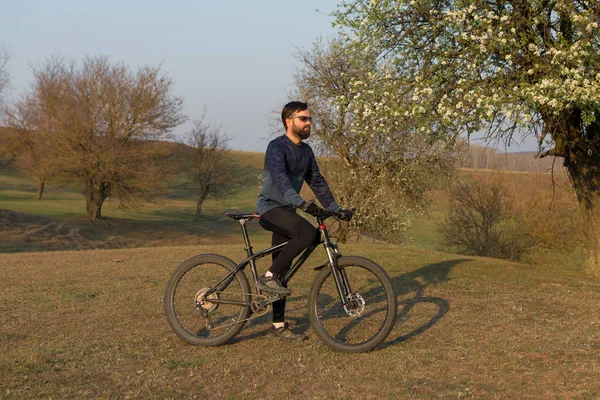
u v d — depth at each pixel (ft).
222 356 13.12
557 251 86.33
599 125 24.08
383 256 31.32
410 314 16.65
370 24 23.29
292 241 13.39
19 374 11.88
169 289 14.60
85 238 123.44
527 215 84.23
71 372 12.05
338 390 10.71
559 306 17.79
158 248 39.19
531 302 18.38
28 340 14.65
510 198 85.35
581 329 14.66
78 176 131.23
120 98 128.26
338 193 63.21
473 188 88.12
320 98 57.41
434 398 10.07
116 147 127.44
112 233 133.49
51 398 10.58
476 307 17.58
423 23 23.77
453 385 10.65
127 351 13.57
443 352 12.71
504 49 20.97
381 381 11.05
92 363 12.66
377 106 23.94
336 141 59.36
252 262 14.37
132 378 11.70
